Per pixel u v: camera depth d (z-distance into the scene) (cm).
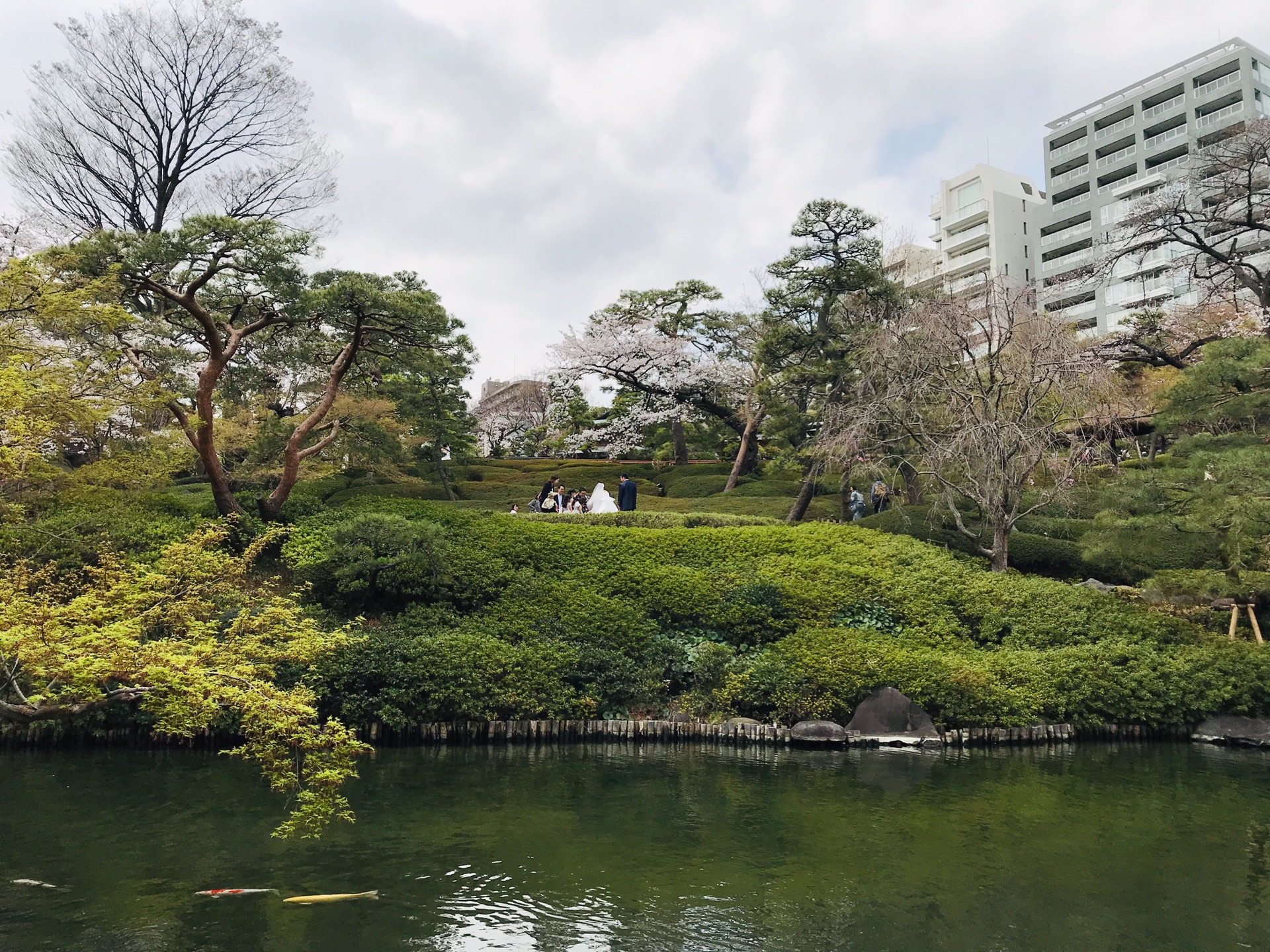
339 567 1695
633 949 629
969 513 2364
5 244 2002
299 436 1988
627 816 955
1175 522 1611
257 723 686
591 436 4141
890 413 2056
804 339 2444
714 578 1831
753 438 3825
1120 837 898
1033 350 1898
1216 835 907
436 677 1362
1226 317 2661
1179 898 738
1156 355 2416
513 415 5391
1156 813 991
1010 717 1420
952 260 6394
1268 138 2136
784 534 2088
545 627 1623
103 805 955
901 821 949
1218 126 4900
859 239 2367
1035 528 2381
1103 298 5088
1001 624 1720
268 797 995
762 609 1703
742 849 852
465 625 1617
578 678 1473
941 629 1686
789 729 1388
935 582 1859
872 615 1742
